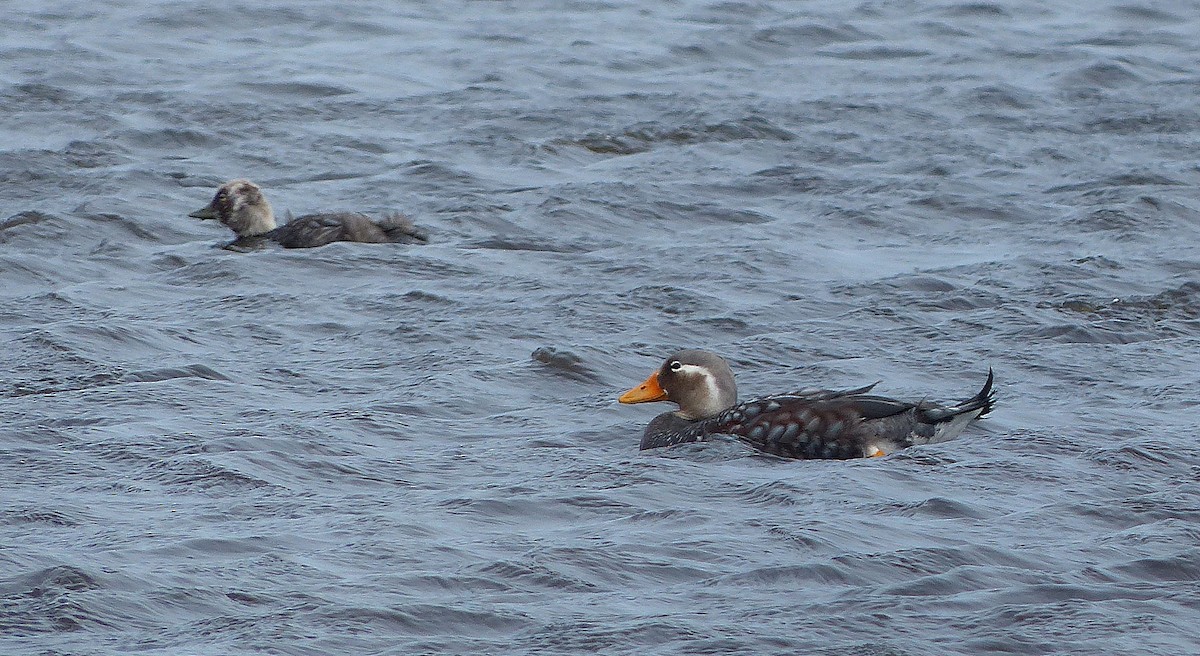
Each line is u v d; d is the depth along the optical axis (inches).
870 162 1123.9
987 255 878.4
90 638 338.6
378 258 851.4
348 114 1245.1
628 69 1425.9
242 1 1660.9
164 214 963.3
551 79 1378.0
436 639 341.4
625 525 428.8
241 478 475.2
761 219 973.8
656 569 389.1
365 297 765.9
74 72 1355.8
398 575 380.5
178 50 1478.8
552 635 342.3
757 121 1224.2
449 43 1529.3
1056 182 1059.3
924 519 433.7
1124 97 1318.9
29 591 365.7
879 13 1689.2
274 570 383.2
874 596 367.9
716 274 814.5
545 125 1210.6
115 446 510.6
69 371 622.8
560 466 495.5
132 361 643.5
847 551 404.2
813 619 352.5
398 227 909.2
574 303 741.3
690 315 729.6
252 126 1203.9
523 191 1017.5
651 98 1294.3
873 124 1227.9
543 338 690.2
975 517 436.5
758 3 1738.4
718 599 366.9
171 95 1269.7
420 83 1358.3
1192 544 409.1
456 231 929.5
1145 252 861.8
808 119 1238.9
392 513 436.8
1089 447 510.6
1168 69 1439.5
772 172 1075.3
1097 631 346.6
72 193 1023.6
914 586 373.7
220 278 815.1
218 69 1390.3
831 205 997.2
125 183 1037.2
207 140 1164.5
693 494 461.7
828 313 740.7
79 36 1510.8
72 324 688.4
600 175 1090.1
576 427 557.0
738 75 1414.9
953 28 1612.9
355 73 1380.4
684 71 1432.1
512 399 597.0
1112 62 1418.6
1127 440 517.7
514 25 1620.3
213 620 349.7
